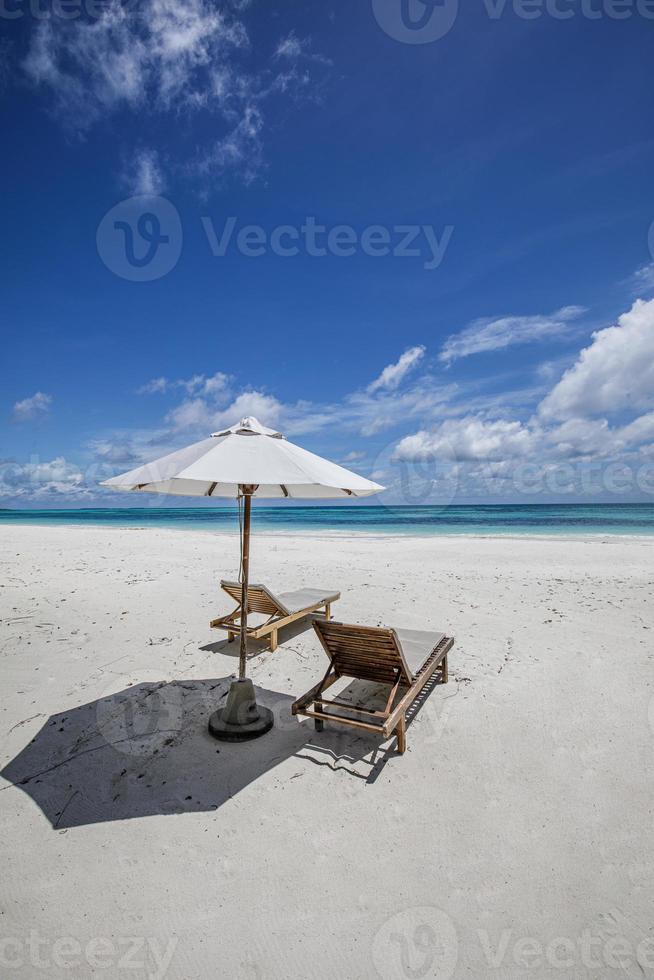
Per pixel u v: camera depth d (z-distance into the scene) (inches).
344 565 424.5
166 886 90.7
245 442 122.3
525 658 199.2
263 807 112.2
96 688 172.4
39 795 115.2
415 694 140.2
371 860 96.9
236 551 531.5
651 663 193.0
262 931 81.9
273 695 169.8
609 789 117.8
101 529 991.0
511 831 104.5
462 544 615.5
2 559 446.6
